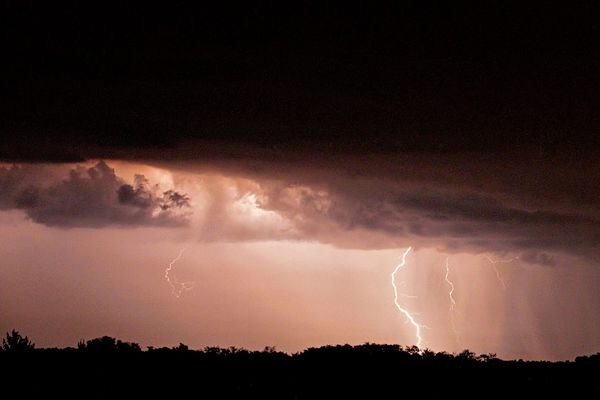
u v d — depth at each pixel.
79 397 27.47
